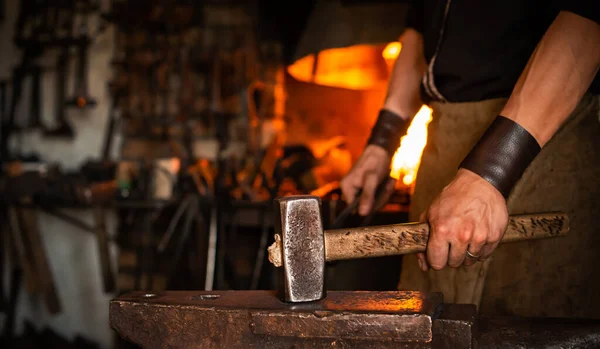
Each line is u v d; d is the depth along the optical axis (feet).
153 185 10.61
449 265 3.45
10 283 12.19
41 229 13.01
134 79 12.28
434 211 3.42
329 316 2.96
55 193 10.61
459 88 4.46
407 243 3.43
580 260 4.15
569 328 3.16
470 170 3.51
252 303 3.26
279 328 3.02
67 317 12.94
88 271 12.80
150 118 12.19
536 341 3.07
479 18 4.33
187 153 11.76
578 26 3.56
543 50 3.63
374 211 5.40
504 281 4.32
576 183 4.11
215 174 10.78
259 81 11.83
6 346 11.91
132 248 11.73
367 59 10.73
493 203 3.40
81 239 12.84
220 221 9.53
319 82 10.96
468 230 3.31
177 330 3.27
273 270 9.84
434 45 4.75
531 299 4.24
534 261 4.22
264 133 11.93
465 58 4.39
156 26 12.06
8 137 12.89
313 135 12.08
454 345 2.89
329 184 10.05
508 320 3.35
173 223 9.50
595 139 4.11
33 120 12.82
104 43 12.65
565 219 3.48
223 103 11.85
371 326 2.92
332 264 5.09
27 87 13.17
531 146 3.52
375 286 8.78
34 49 12.82
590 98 4.07
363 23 9.95
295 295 3.21
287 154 10.98
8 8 13.33
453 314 3.03
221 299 3.40
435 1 4.70
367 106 12.10
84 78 12.54
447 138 4.61
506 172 3.46
